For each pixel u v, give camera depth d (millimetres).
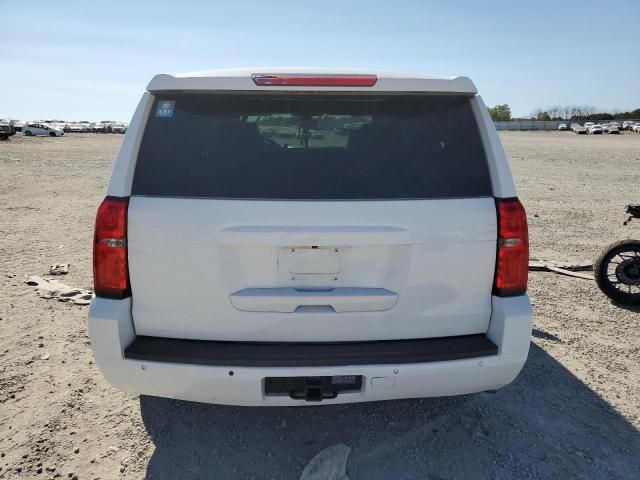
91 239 7812
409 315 2381
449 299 2389
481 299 2422
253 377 2285
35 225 8828
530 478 2588
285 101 2393
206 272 2303
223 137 2391
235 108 2395
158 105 2400
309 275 2332
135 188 2352
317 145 2396
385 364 2312
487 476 2598
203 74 2381
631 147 35875
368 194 2334
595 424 3049
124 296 2348
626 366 3775
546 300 5148
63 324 4461
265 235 2254
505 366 2410
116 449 2805
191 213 2279
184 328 2369
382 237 2283
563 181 16219
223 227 2266
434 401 3273
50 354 3898
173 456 2750
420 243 2320
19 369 3662
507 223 2367
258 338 2361
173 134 2391
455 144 2430
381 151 2395
